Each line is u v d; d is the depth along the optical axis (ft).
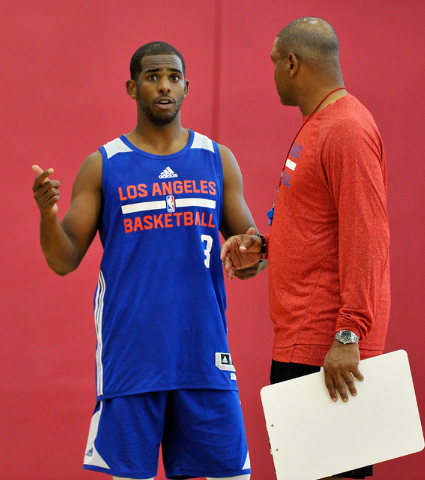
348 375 24.16
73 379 44.75
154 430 29.76
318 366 25.82
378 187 24.86
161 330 29.53
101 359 30.14
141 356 29.45
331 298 25.95
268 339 48.11
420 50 52.44
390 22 52.47
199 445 30.01
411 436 24.38
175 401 29.99
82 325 45.34
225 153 32.50
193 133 31.94
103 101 47.34
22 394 43.80
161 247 29.94
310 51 27.37
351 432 24.43
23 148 45.60
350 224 24.68
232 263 31.09
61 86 46.70
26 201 45.37
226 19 50.11
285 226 27.04
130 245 29.91
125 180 30.25
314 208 26.32
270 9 50.93
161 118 30.32
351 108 25.98
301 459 24.41
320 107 27.17
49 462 43.73
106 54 47.65
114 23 47.98
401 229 50.37
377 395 24.45
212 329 30.27
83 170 30.86
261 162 49.67
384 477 47.60
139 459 29.22
